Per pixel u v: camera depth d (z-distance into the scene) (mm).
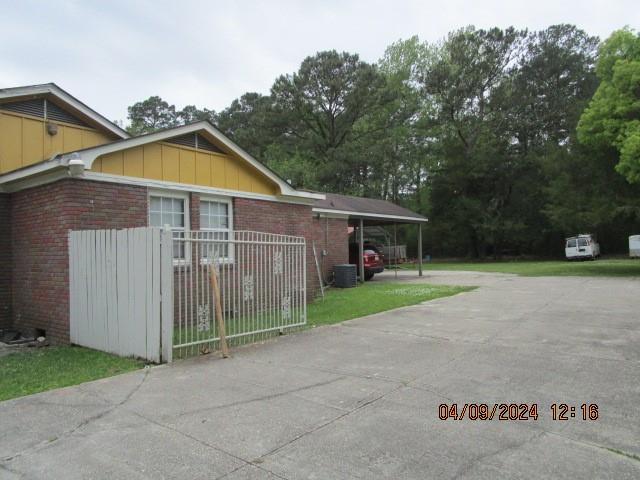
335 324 8672
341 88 38375
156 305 6109
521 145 41062
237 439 3650
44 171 7742
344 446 3479
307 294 12164
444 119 40781
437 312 9812
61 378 5527
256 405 4402
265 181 11352
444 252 46250
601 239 40656
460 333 7555
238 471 3148
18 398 4750
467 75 38562
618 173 19969
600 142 19438
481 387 4762
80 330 7406
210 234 10000
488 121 39844
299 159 37438
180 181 9367
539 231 39219
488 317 9039
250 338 7469
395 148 41625
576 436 3566
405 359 5977
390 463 3199
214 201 10227
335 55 38531
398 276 21844
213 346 6898
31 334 8469
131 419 4125
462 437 3592
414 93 42938
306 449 3445
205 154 9930
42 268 8203
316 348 6750
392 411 4164
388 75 43125
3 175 8477
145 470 3195
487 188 41000
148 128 51594
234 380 5230
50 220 8016
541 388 4688
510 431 3686
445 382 4961
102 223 8031
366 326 8398
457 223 41281
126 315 6551
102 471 3201
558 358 5832
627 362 5582
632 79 18062
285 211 11930
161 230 6121
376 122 41844
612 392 4520
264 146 42000
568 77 40375
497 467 3109
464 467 3121
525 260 39656
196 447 3531
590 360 5707
